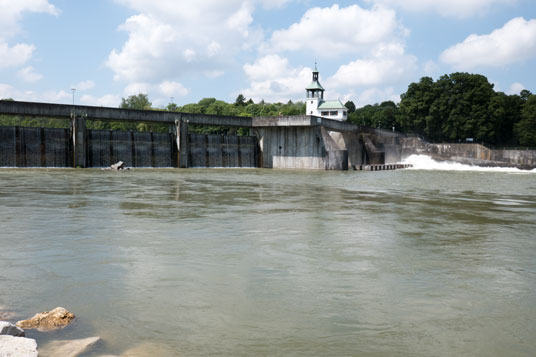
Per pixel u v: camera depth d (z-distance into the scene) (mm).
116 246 12891
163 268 10586
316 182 43688
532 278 10203
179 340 6578
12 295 8492
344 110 159125
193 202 24281
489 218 20000
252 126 83000
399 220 18891
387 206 24031
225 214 19859
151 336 6699
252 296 8656
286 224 17328
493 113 108750
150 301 8273
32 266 10609
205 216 19141
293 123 78812
